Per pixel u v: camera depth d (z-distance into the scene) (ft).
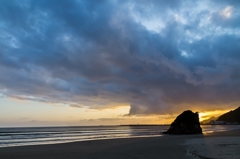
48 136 174.40
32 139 138.31
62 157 45.85
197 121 178.29
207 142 73.36
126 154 48.65
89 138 140.67
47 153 53.88
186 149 55.62
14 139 139.95
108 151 55.67
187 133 169.68
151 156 44.32
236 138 90.99
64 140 124.26
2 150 62.69
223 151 46.37
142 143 81.15
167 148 60.03
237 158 36.81
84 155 48.34
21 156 48.88
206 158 37.88
